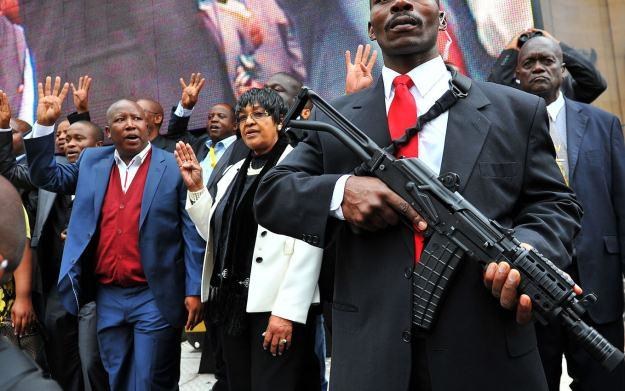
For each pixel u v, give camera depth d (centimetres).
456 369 166
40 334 425
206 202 347
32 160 383
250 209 311
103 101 683
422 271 169
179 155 348
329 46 548
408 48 186
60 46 711
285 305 288
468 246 164
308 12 559
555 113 316
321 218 175
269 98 320
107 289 372
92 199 373
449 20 493
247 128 318
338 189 175
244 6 594
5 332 410
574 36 516
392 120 187
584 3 527
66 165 407
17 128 505
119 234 365
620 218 297
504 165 177
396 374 167
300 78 563
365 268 177
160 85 645
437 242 167
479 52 484
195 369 518
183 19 631
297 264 291
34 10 729
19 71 742
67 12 706
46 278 421
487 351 166
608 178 301
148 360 357
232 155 368
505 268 157
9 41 748
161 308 359
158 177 371
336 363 179
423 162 175
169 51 639
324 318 396
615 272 293
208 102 615
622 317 295
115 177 376
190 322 364
